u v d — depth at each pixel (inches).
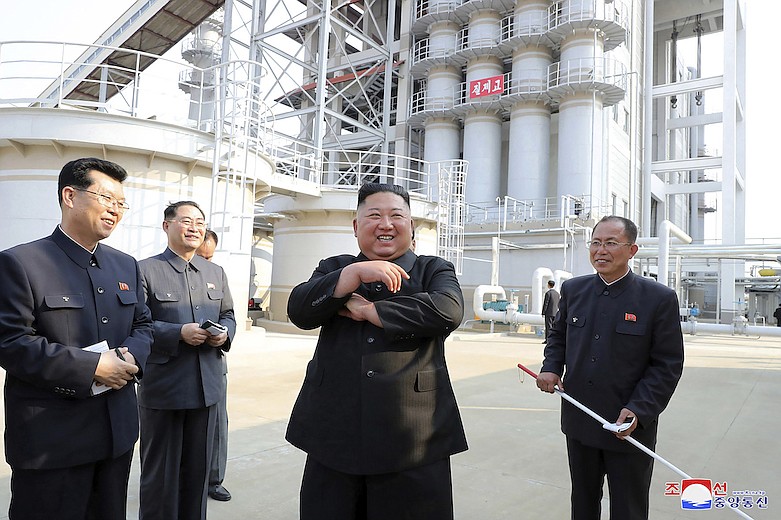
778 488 169.2
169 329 123.0
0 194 392.8
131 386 97.3
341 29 1342.3
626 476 106.4
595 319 115.3
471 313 904.3
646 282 113.9
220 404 149.7
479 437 218.7
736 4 1254.3
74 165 92.2
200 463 129.3
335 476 82.7
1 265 84.4
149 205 411.5
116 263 100.2
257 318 778.8
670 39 1493.6
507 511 146.5
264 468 173.5
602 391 110.3
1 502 140.3
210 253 162.4
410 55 1230.9
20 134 380.8
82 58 870.4
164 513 122.8
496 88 1046.4
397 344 82.2
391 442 79.1
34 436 84.0
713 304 1729.8
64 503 86.1
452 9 1113.4
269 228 902.4
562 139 1006.4
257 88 577.9
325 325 87.4
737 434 233.6
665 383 105.0
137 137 396.5
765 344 697.6
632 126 1218.0
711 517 146.1
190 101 438.3
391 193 89.7
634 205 1221.1
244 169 429.1
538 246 851.4
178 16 870.4
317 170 644.1
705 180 1871.3
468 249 919.7
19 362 81.1
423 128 1248.2
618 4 1110.4
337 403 82.0
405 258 91.5
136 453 187.6
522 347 559.5
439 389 85.0
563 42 1005.8
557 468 182.5
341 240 651.5
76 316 89.9
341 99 1338.6
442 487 82.3
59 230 94.0
